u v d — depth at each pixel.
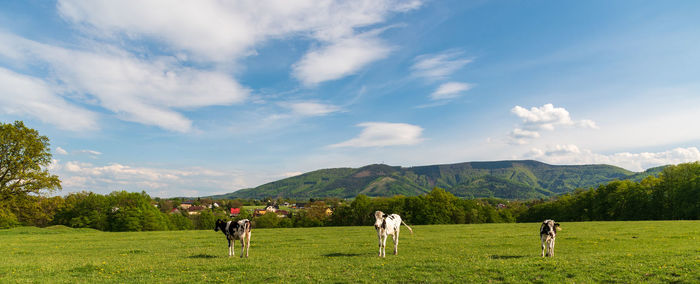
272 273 16.16
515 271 15.25
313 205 140.75
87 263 20.28
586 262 16.77
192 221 138.62
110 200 100.94
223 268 17.77
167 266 18.92
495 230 46.91
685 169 89.12
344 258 21.72
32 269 18.66
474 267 16.33
